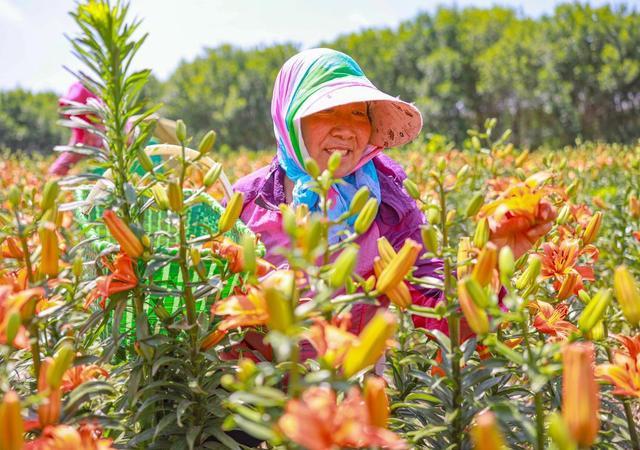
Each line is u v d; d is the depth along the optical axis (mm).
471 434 1649
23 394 1942
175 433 1861
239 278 1888
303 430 950
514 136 52281
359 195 1494
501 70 50094
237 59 81375
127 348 2102
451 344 1604
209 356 1766
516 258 1676
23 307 1505
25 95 83375
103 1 1661
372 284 1484
